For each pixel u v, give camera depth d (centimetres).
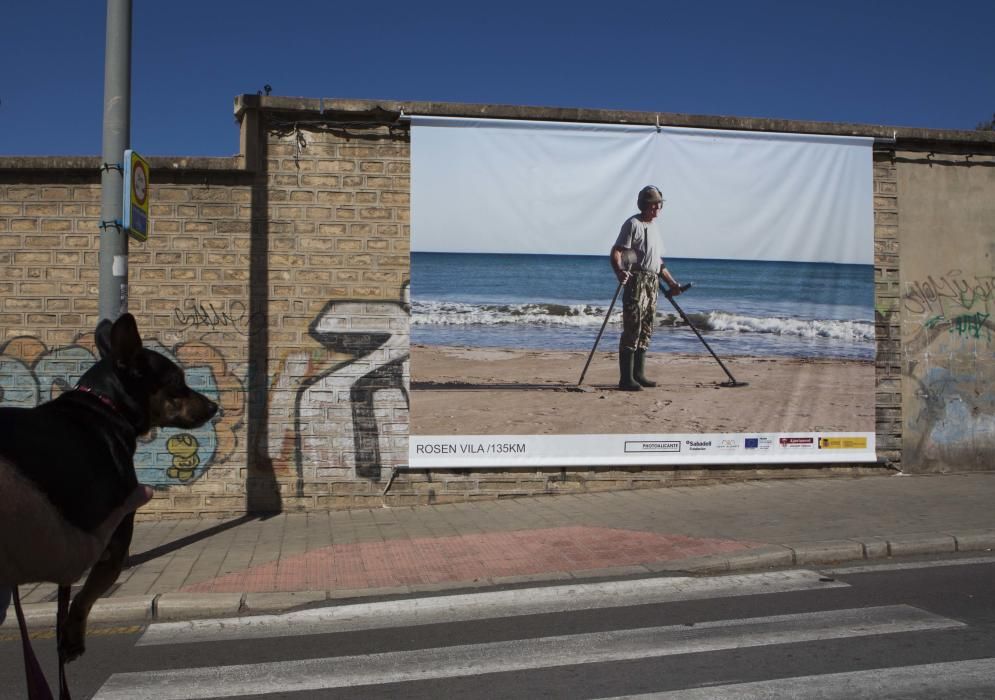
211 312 1002
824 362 1135
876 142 1152
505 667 525
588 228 1087
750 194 1127
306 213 1020
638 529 877
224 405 999
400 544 841
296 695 488
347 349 1023
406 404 1034
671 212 1109
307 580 725
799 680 488
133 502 287
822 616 612
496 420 1054
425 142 1048
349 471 1020
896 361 1156
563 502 1025
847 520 891
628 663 525
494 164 1064
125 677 523
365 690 493
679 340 1106
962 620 596
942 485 1085
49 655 571
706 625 598
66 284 984
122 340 294
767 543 801
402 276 1038
